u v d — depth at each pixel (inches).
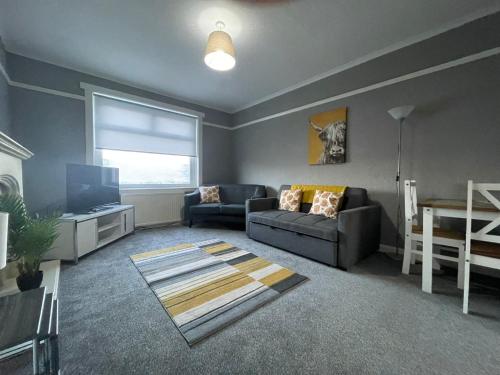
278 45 93.4
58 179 112.6
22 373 37.3
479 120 76.4
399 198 95.3
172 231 135.4
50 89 109.3
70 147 115.3
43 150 108.6
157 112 148.1
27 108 103.9
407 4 71.2
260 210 124.8
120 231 114.3
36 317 31.9
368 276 75.2
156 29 84.4
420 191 89.4
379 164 101.0
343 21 78.9
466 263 55.0
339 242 80.4
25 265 56.5
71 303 57.8
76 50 99.4
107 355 41.3
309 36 87.3
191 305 56.8
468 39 77.4
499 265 51.1
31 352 40.3
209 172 175.0
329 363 39.9
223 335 46.6
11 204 54.1
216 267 80.8
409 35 87.2
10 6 73.2
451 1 70.2
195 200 151.6
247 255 93.9
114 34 88.0
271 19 77.8
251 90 143.6
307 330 48.4
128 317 52.2
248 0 69.7
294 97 137.0
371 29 83.3
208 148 173.8
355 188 104.9
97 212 100.1
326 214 102.6
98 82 122.8
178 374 37.5
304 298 61.2
